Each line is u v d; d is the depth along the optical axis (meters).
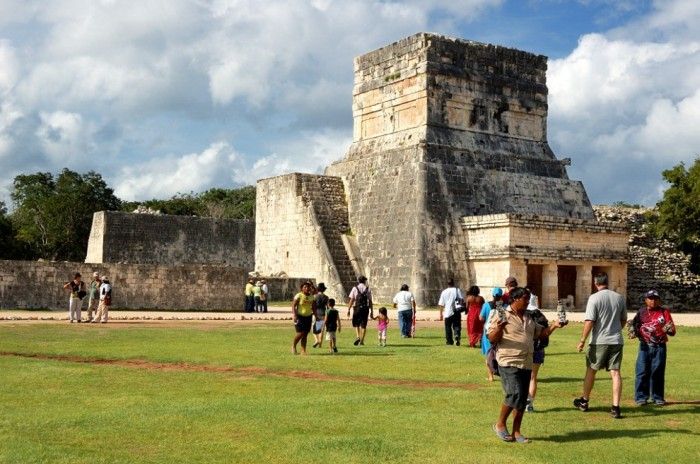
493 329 12.17
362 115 59.47
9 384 16.72
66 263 41.75
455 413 13.88
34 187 98.62
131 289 42.78
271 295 53.38
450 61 55.03
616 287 51.62
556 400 15.81
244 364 20.28
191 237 79.31
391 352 23.58
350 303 26.41
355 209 57.41
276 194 60.22
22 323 32.84
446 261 50.97
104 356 21.45
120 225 75.75
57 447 11.18
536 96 58.53
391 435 12.15
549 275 48.62
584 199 59.47
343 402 14.71
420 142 52.72
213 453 11.03
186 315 40.00
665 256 61.78
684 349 25.81
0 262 40.31
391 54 57.03
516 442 11.98
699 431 12.97
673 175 56.69
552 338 29.58
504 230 48.12
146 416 13.27
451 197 52.56
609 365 14.27
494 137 56.41
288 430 12.38
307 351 23.66
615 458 11.15
